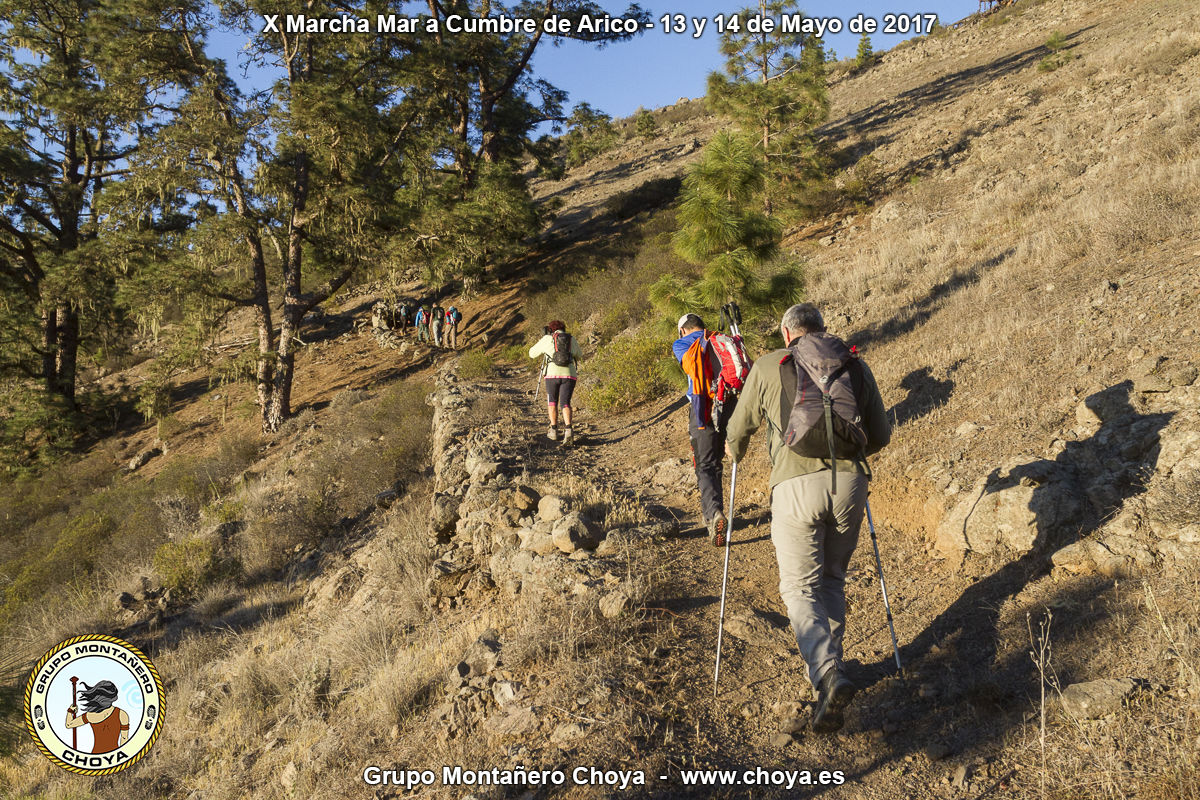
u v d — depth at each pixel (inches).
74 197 1162.0
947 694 122.8
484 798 118.5
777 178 744.3
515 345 859.4
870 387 125.3
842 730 124.2
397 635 229.3
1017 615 136.6
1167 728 97.9
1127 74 710.5
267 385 867.4
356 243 860.0
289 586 381.1
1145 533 137.9
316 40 819.4
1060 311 266.8
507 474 314.8
